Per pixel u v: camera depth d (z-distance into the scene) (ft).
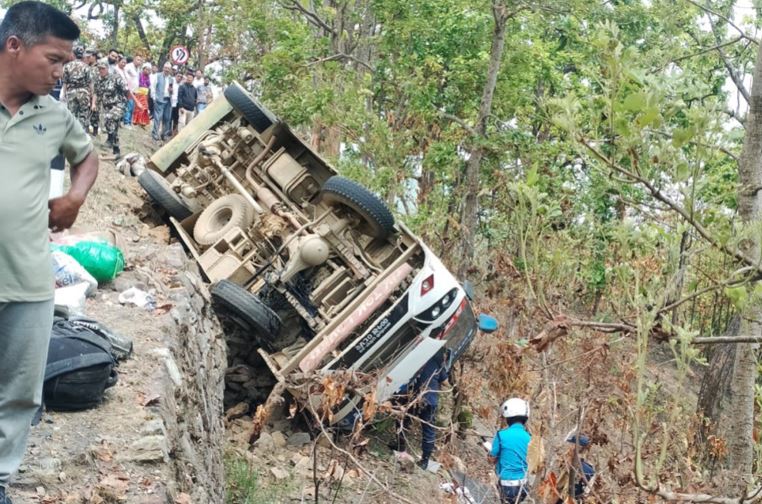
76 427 18.57
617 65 13.44
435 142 57.00
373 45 78.69
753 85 17.78
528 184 15.43
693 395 57.52
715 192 17.62
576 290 27.68
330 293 35.76
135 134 72.64
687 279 17.16
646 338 13.60
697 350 14.16
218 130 42.24
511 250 38.88
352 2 71.56
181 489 19.16
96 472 17.37
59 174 30.91
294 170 39.27
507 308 38.88
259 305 33.24
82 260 26.25
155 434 18.80
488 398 39.86
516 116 66.74
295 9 69.97
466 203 56.08
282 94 63.31
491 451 29.35
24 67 13.01
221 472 26.96
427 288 34.78
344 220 36.45
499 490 29.50
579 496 24.30
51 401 18.89
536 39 70.38
